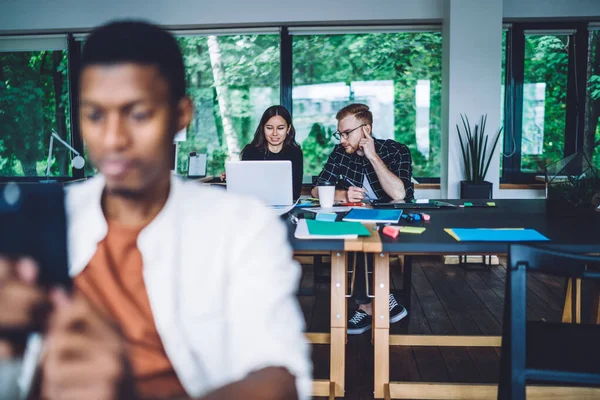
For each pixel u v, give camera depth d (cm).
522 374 133
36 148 499
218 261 57
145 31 51
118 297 56
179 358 56
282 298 57
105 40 50
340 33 473
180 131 55
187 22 463
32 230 46
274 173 227
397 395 198
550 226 191
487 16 432
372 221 200
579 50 467
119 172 52
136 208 56
